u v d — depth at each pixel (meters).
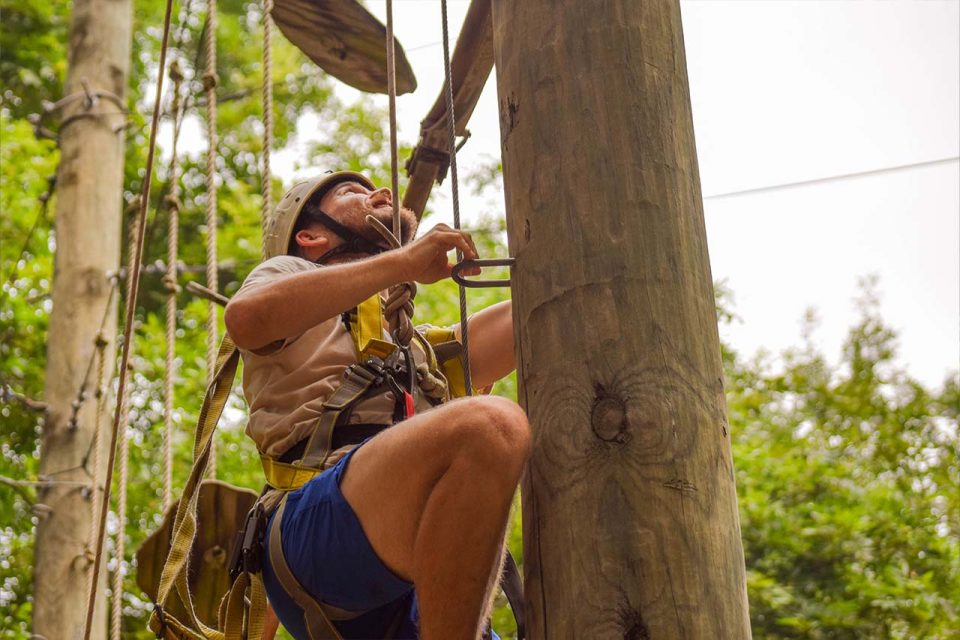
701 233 2.18
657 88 2.22
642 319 2.06
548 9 2.28
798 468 10.77
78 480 7.29
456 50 3.23
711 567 1.95
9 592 10.12
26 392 10.36
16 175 10.42
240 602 2.51
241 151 13.65
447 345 2.93
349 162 12.11
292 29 4.08
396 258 2.37
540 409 2.09
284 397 2.58
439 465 2.03
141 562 3.44
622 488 1.98
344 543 2.18
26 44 12.54
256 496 3.45
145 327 10.43
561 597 1.99
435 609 2.01
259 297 2.36
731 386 12.88
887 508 10.56
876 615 9.43
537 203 2.19
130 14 8.61
